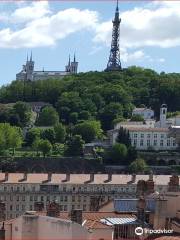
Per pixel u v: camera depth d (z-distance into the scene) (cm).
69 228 19650
